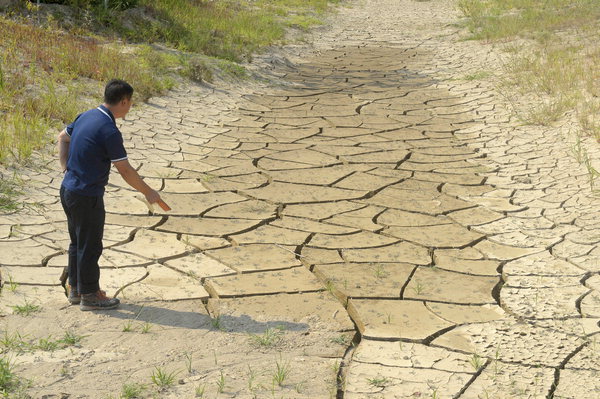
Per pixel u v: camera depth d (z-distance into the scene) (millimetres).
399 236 7453
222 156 10352
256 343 5203
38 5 15570
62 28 15688
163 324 5449
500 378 4734
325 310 5805
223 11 22078
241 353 5047
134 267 6465
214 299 5930
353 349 5191
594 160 9648
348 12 27859
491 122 12383
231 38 19047
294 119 12781
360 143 11195
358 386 4629
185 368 4797
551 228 7582
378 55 19875
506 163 10047
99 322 5422
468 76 16156
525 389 4586
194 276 6352
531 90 14039
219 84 14938
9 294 5762
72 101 11383
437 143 11219
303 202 8492
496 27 21828
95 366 4777
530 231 7531
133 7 18125
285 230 7574
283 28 22547
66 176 5453
